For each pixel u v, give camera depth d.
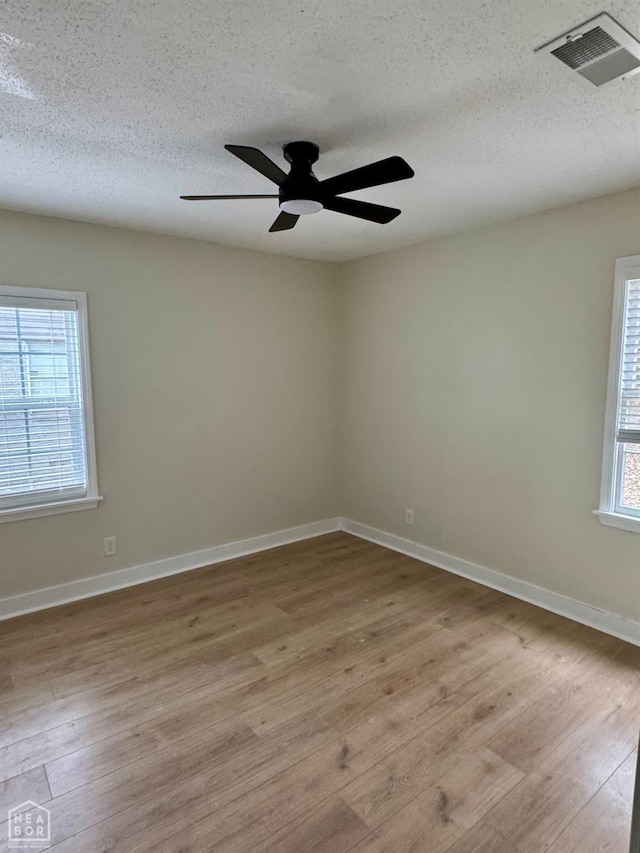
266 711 2.20
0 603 3.05
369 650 2.68
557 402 3.03
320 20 1.35
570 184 2.57
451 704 2.24
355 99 1.76
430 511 3.90
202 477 3.85
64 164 2.30
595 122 1.93
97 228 3.23
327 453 4.64
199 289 3.71
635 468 2.75
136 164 2.30
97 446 3.34
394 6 1.30
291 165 2.13
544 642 2.74
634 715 2.16
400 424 4.08
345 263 4.46
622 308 2.70
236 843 1.59
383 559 3.99
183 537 3.79
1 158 2.23
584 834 1.62
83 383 3.24
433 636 2.81
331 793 1.78
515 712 2.18
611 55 1.51
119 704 2.25
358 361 4.43
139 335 3.46
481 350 3.43
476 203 2.86
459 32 1.40
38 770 1.88
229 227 3.32
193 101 1.77
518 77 1.63
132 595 3.36
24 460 3.09
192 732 2.07
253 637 2.81
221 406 3.91
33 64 1.54
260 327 4.07
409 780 1.83
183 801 1.74
